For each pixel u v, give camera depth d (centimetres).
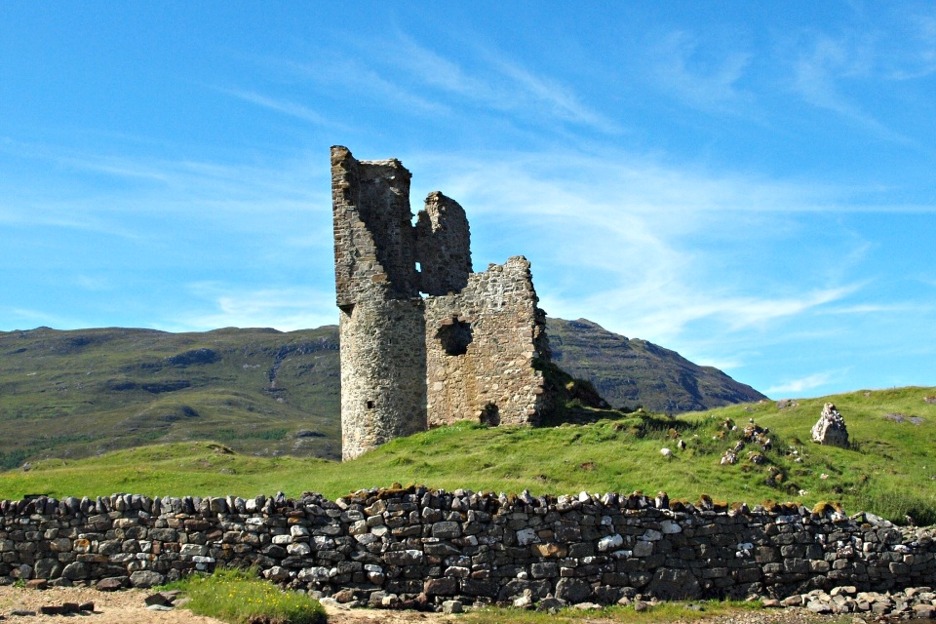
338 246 4853
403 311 4747
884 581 2583
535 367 4425
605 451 3644
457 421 4562
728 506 2594
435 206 5291
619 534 2442
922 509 3192
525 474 3403
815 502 3173
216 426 16238
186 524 2338
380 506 2369
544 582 2362
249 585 2191
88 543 2328
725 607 2408
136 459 4597
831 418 4294
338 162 4900
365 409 4722
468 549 2356
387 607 2267
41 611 2000
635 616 2281
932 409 5241
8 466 13388
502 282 4556
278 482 3447
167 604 2112
